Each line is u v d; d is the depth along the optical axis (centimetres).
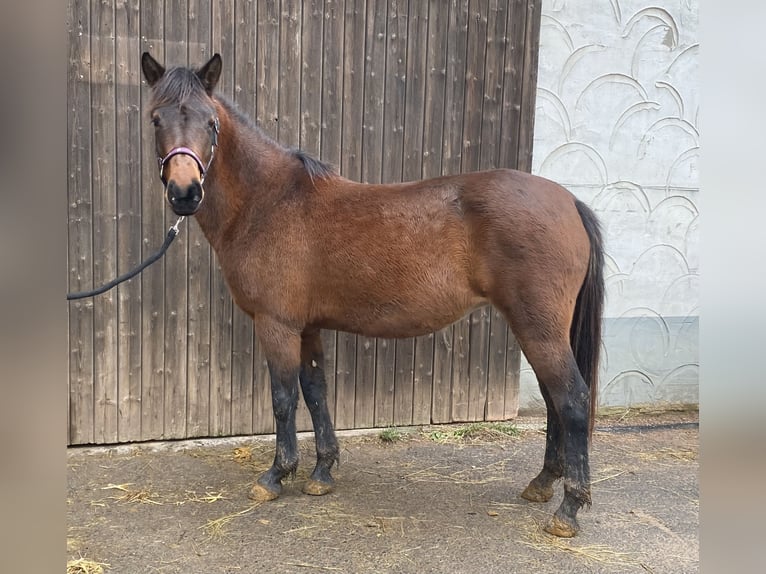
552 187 245
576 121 385
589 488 238
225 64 319
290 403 265
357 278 249
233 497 272
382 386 359
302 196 258
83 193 308
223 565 215
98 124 306
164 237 321
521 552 229
